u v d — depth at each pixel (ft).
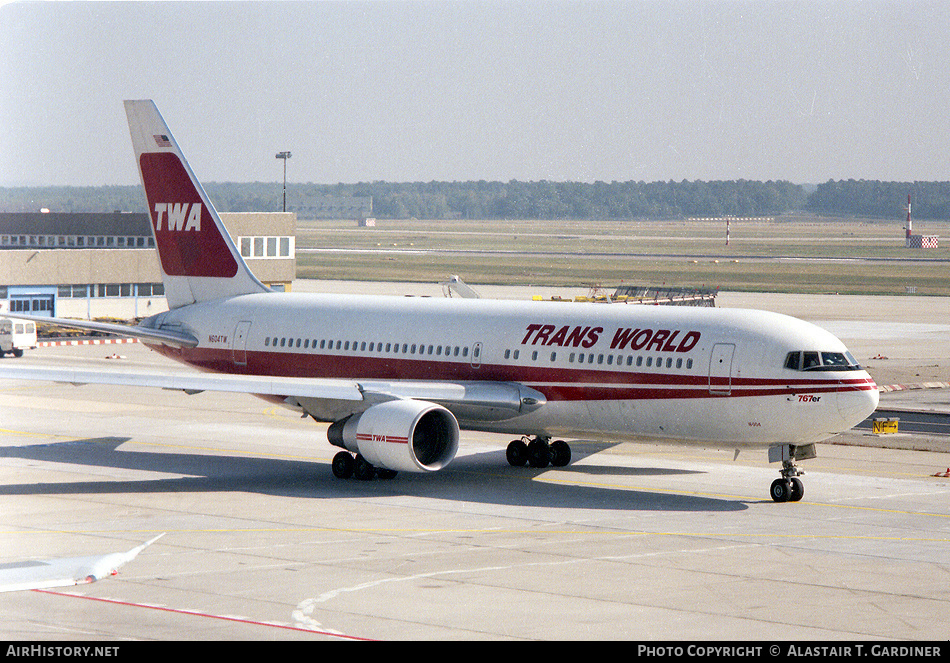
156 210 647.97
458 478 508.12
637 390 476.54
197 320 624.59
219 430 647.56
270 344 593.42
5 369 477.77
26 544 369.91
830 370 441.68
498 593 313.53
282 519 415.03
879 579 336.08
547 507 442.09
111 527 398.21
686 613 296.10
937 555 368.27
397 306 570.05
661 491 480.23
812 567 349.82
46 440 604.49
